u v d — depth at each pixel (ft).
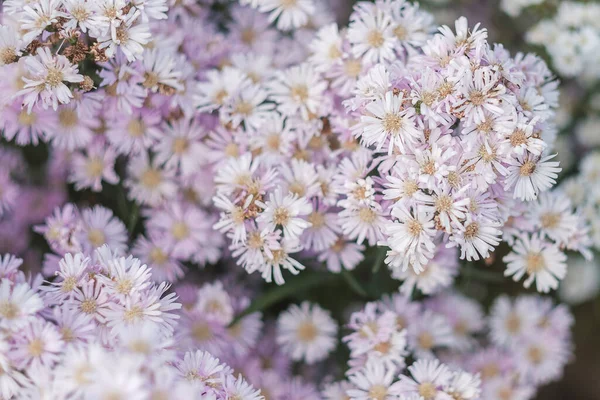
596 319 1.79
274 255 1.42
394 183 1.36
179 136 1.50
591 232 1.57
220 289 1.50
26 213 1.55
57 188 1.56
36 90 1.37
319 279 1.50
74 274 1.35
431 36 1.47
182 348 1.41
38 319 1.29
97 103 1.43
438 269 1.50
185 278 1.55
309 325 1.55
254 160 1.44
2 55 1.40
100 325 1.33
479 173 1.35
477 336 1.65
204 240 1.52
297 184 1.44
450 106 1.34
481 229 1.35
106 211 1.49
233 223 1.41
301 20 1.51
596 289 1.73
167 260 1.51
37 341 1.27
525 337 1.62
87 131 1.48
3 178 1.53
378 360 1.45
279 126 1.47
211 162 1.50
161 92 1.45
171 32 1.50
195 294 1.52
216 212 1.53
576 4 1.66
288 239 1.41
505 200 1.39
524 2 1.66
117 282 1.34
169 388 1.24
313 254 1.49
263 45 1.58
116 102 1.45
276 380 1.52
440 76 1.35
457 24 1.39
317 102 1.46
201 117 1.51
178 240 1.51
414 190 1.35
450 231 1.33
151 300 1.33
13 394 1.27
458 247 1.51
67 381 1.25
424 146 1.35
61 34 1.37
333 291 1.60
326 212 1.45
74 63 1.38
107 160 1.51
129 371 1.23
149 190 1.52
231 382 1.34
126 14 1.39
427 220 1.34
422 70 1.36
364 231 1.40
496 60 1.36
